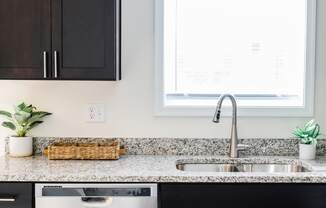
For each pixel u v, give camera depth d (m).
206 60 2.68
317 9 2.55
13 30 2.23
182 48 2.67
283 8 2.64
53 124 2.56
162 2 2.53
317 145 2.56
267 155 2.55
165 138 2.56
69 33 2.24
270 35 2.65
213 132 2.57
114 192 1.96
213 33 2.66
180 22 2.66
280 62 2.67
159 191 1.98
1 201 1.96
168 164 2.24
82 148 2.35
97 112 2.56
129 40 2.55
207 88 2.69
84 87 2.56
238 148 2.48
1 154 2.56
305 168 2.28
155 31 2.54
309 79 2.56
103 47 2.25
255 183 1.98
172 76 2.69
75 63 2.25
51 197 1.96
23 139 2.45
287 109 2.56
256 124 2.58
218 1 2.65
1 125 2.56
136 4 2.54
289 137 2.57
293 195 1.99
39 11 2.23
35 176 1.95
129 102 2.56
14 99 2.56
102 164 2.23
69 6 2.23
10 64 2.24
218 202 1.98
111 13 2.24
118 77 2.43
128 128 2.57
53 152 2.34
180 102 2.64
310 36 2.55
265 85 2.68
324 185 1.99
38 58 2.24
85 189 1.96
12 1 2.23
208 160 2.44
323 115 2.58
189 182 1.97
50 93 2.56
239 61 2.67
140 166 2.18
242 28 2.65
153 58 2.55
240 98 2.69
